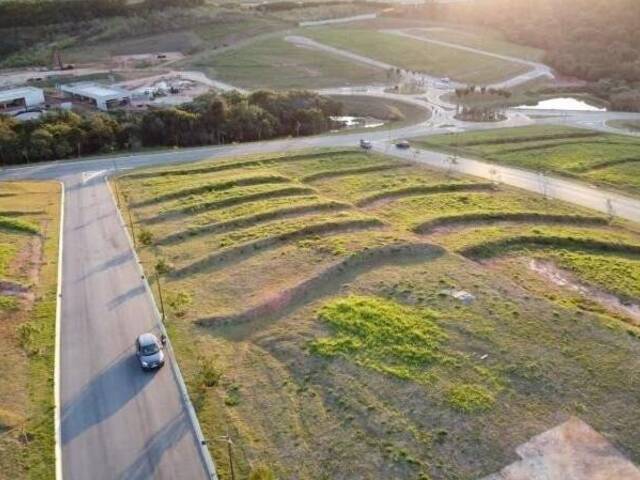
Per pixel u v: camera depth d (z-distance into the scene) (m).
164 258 55.84
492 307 46.16
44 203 70.19
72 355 42.12
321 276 50.78
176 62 171.75
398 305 46.72
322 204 66.88
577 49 165.50
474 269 52.56
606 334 42.59
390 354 40.72
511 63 168.00
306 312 46.41
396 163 85.50
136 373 40.06
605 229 63.25
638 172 81.69
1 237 60.56
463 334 42.81
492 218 64.56
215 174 80.25
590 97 141.75
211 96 115.12
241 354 41.84
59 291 50.91
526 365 39.31
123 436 34.59
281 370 39.94
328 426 34.91
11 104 126.25
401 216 65.12
